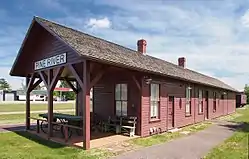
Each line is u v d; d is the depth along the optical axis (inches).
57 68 436.1
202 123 767.7
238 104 1807.3
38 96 3134.8
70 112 1141.7
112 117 534.0
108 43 557.9
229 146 396.8
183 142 434.0
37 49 508.4
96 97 579.2
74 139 435.2
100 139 438.9
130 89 504.7
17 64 553.9
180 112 655.1
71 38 410.9
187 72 883.4
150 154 341.7
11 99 3265.3
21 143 412.5
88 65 370.0
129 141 430.0
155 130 522.9
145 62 551.2
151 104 523.8
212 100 962.1
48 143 410.6
